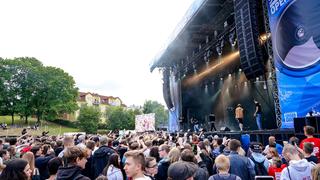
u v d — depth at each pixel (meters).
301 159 4.43
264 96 21.89
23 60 69.19
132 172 3.22
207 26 20.42
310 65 9.84
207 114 29.30
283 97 11.18
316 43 9.58
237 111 19.95
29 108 65.44
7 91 63.66
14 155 7.32
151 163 4.36
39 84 66.31
